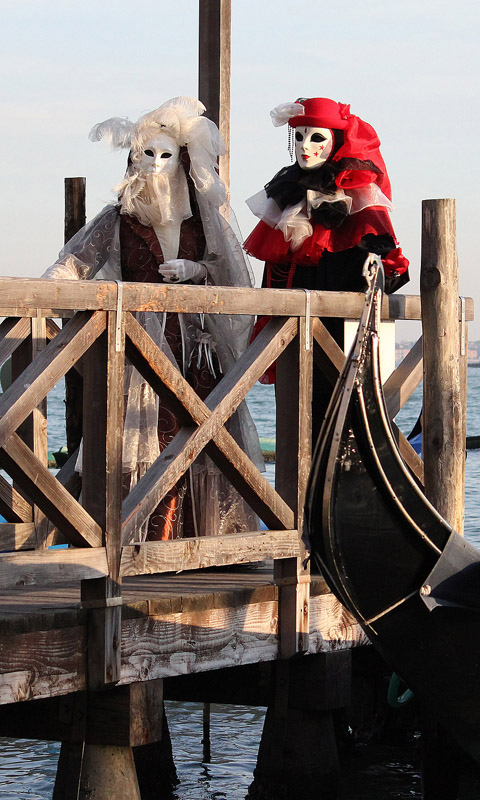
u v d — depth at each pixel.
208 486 6.32
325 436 4.91
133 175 6.27
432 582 5.21
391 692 6.18
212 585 5.59
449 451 6.12
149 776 6.17
